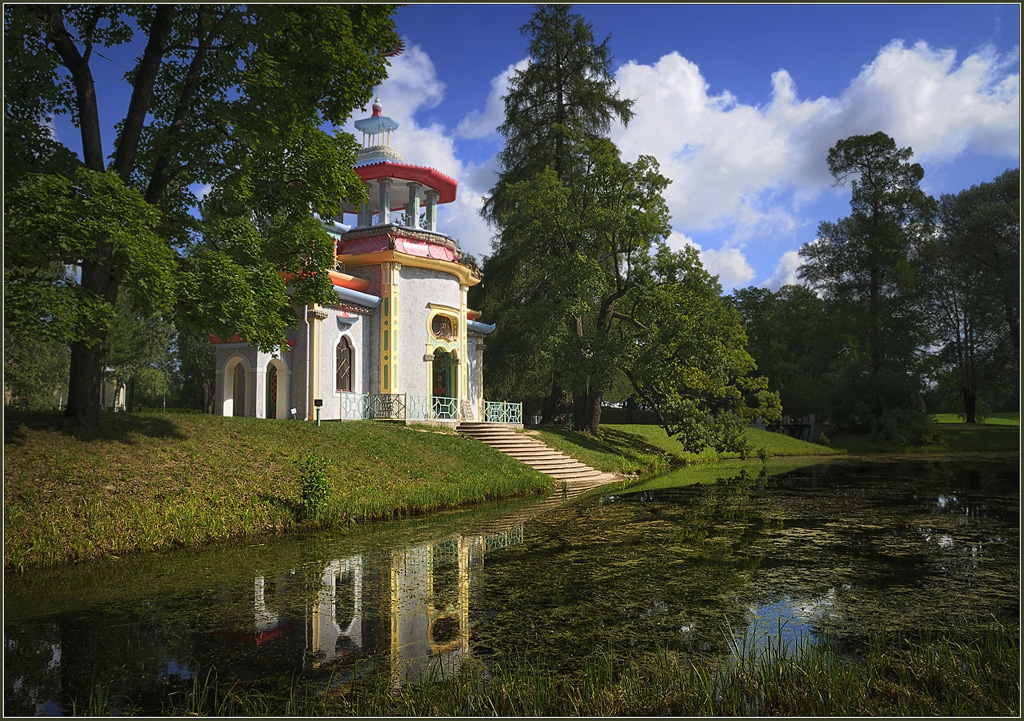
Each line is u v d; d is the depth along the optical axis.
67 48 13.30
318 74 14.35
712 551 10.75
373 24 14.38
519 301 38.84
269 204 15.64
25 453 11.69
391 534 12.44
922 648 5.98
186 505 11.98
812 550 10.82
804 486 21.47
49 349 31.64
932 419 45.66
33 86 13.23
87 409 13.52
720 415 34.03
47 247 10.62
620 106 37.00
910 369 47.56
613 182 30.66
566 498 18.34
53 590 8.33
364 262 25.64
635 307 32.94
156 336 33.03
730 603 7.66
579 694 4.98
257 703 4.91
